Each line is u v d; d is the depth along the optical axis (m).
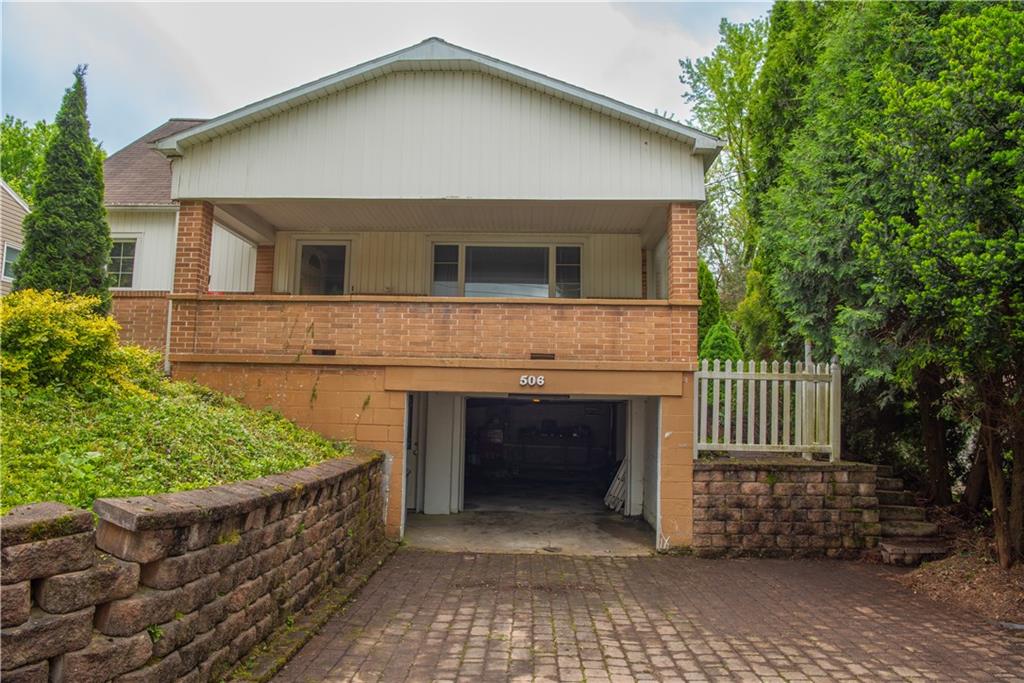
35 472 4.14
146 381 7.36
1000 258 5.59
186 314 9.63
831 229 8.57
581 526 10.96
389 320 9.53
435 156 9.65
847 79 9.12
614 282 12.45
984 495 10.22
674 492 9.16
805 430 9.54
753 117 14.63
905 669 5.13
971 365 6.74
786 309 10.77
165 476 4.78
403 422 9.46
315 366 9.53
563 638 5.69
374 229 12.40
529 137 9.63
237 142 9.73
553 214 11.24
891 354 7.70
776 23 15.15
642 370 9.27
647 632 5.91
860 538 9.03
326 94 9.73
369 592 6.94
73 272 10.82
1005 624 6.29
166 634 3.61
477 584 7.43
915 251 6.28
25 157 27.91
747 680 4.86
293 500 5.49
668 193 9.47
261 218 11.78
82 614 3.10
